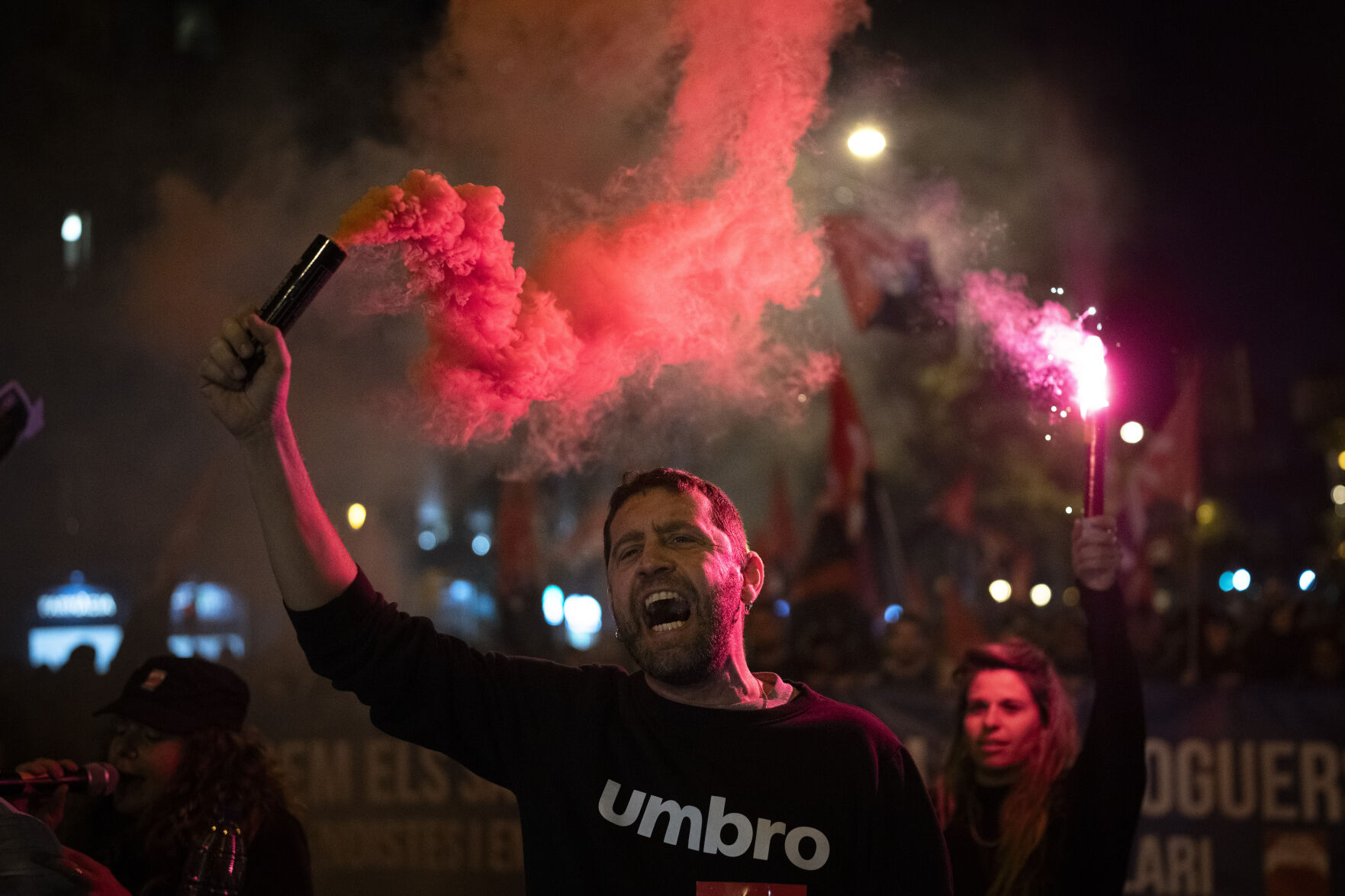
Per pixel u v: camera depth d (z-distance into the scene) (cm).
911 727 648
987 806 304
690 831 192
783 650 816
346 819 670
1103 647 262
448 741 209
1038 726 301
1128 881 587
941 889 199
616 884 192
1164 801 586
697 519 207
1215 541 1759
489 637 997
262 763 288
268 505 191
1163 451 838
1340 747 566
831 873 190
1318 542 1700
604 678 218
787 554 1083
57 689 726
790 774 196
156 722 276
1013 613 923
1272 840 572
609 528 217
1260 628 784
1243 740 579
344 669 200
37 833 208
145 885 267
